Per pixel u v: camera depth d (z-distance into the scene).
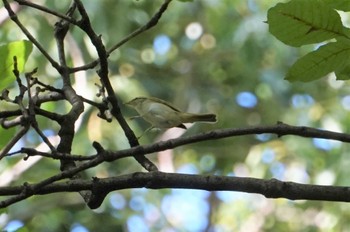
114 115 4.04
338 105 13.76
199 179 3.50
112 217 13.66
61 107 11.12
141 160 3.90
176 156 15.83
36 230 12.52
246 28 14.11
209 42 16.14
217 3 14.81
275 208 14.45
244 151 15.81
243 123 15.18
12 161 9.58
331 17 3.07
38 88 4.06
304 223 14.16
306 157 13.20
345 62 3.21
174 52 15.99
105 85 3.93
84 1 13.34
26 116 3.47
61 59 4.40
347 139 3.68
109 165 13.26
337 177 11.63
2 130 4.08
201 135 3.62
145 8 14.38
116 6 13.57
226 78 15.84
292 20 3.08
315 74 3.26
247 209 14.50
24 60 3.90
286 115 14.11
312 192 3.47
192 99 15.46
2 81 3.84
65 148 3.96
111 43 13.57
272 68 14.58
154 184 3.50
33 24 12.46
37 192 3.39
